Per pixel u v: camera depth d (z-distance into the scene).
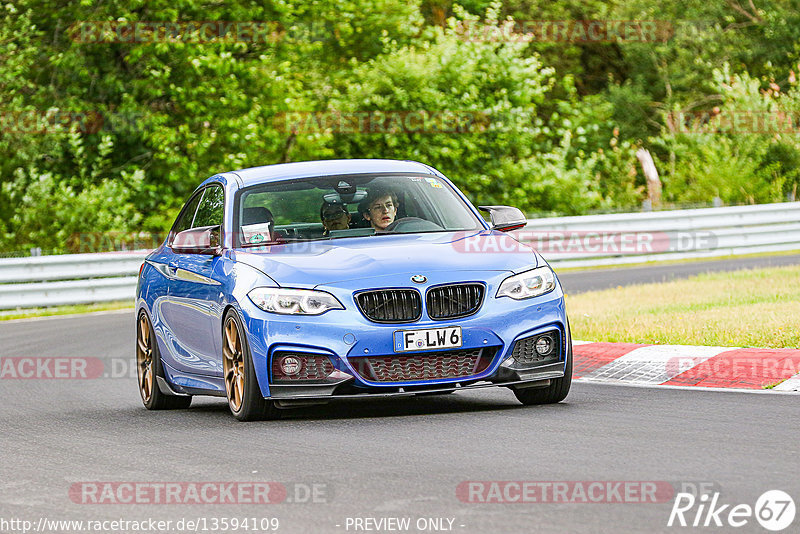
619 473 18.09
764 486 16.75
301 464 20.09
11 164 84.00
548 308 25.50
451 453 20.45
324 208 28.03
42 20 90.31
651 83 122.12
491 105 90.69
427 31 99.56
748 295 44.69
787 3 120.81
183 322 28.56
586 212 89.69
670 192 96.19
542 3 124.69
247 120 87.94
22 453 23.06
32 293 64.88
